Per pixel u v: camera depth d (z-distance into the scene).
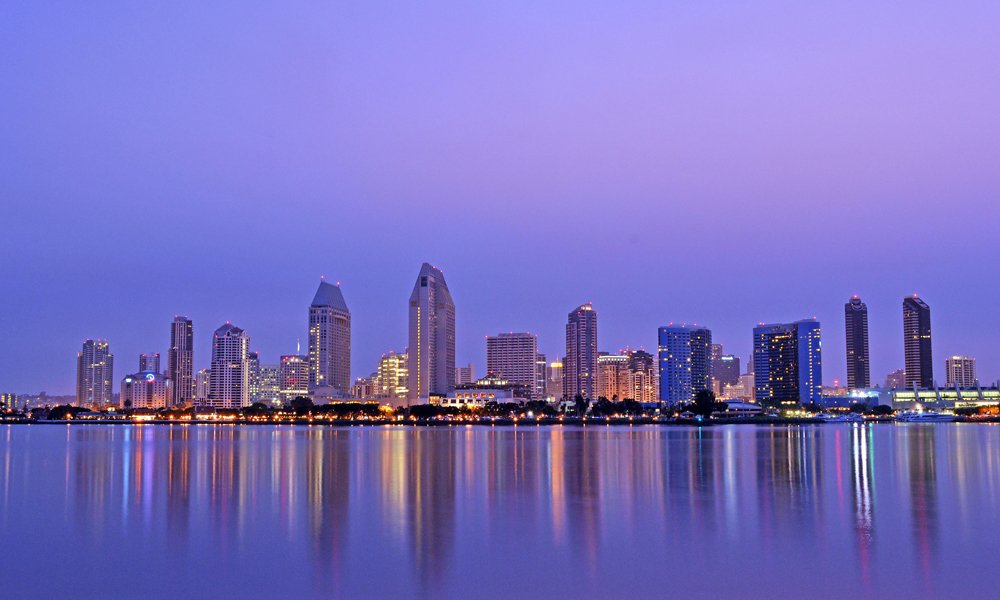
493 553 61.19
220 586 52.44
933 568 55.75
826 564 57.09
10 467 144.00
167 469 136.12
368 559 59.34
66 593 51.50
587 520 76.31
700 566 56.72
